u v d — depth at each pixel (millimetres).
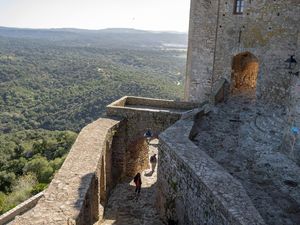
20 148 44594
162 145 11336
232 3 16344
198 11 17203
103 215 12266
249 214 6715
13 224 7020
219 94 16688
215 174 8531
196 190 8664
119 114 15742
